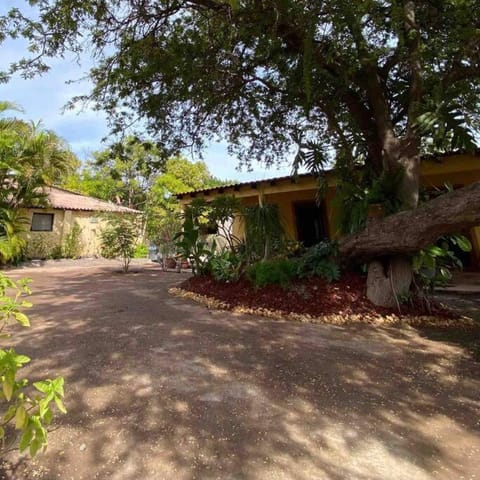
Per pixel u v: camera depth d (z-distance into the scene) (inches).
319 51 188.2
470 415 82.6
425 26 195.3
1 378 45.2
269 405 87.2
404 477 60.3
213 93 244.8
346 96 224.4
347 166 234.4
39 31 177.6
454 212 138.5
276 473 61.3
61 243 585.3
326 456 66.4
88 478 60.1
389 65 211.2
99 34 191.6
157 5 189.9
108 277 377.7
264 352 127.7
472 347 132.8
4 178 427.8
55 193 660.7
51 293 261.3
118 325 163.6
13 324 163.3
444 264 195.8
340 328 161.2
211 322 171.9
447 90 186.7
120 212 514.6
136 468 62.7
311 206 401.4
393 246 167.3
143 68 215.3
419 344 137.5
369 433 74.7
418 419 80.8
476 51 178.9
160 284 317.7
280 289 206.8
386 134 197.3
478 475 60.9
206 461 64.8
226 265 250.1
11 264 472.1
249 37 197.0
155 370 109.2
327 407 86.4
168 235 461.4
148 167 282.5
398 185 187.8
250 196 406.3
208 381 101.5
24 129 441.7
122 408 84.8
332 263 210.2
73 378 102.5
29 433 46.4
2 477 60.1
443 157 264.7
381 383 101.0
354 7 154.9
